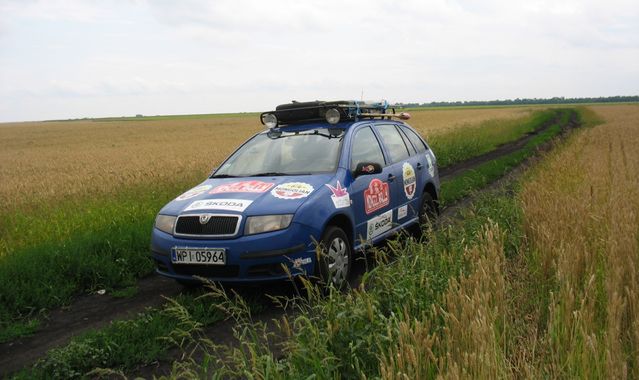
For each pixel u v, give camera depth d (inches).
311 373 120.2
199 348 169.9
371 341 125.7
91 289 247.1
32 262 260.2
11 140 2183.8
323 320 141.7
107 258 270.2
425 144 334.3
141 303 225.0
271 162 247.3
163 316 193.6
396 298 153.1
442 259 179.0
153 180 528.7
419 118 2395.4
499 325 138.2
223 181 238.5
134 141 1758.1
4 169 864.3
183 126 2940.5
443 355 119.2
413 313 149.3
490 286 147.9
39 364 167.5
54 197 480.4
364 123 271.9
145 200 420.8
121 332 177.9
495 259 166.1
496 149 980.6
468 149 886.4
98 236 301.3
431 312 135.3
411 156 302.7
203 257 200.4
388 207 261.7
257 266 196.7
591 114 2869.1
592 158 583.2
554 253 184.5
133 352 164.7
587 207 242.1
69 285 243.1
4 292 227.0
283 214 199.3
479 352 108.6
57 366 157.5
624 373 107.0
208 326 188.2
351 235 229.1
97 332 180.1
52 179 620.7
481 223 251.4
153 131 2527.1
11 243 318.0
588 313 136.6
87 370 159.0
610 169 478.6
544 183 345.1
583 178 387.9
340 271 218.1
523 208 261.6
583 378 113.3
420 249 190.9
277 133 268.5
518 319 151.6
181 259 204.8
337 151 241.9
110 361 161.6
